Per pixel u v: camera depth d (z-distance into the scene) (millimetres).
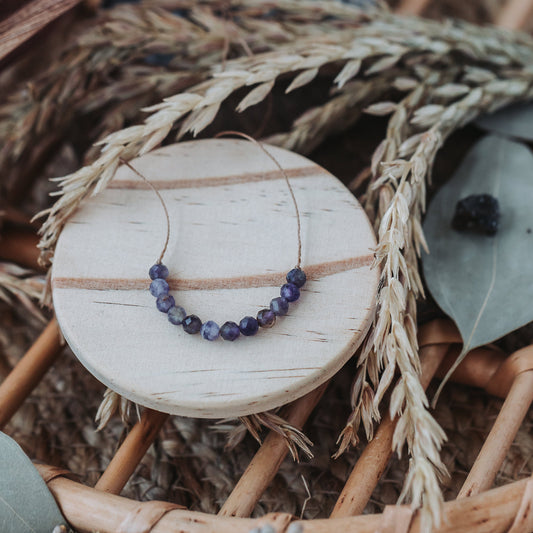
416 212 226
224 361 198
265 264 214
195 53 265
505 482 221
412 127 261
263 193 228
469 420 235
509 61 273
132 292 209
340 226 220
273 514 182
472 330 219
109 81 281
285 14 290
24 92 272
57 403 245
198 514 185
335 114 261
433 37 268
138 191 227
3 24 242
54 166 302
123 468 208
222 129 288
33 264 262
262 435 228
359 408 203
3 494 193
